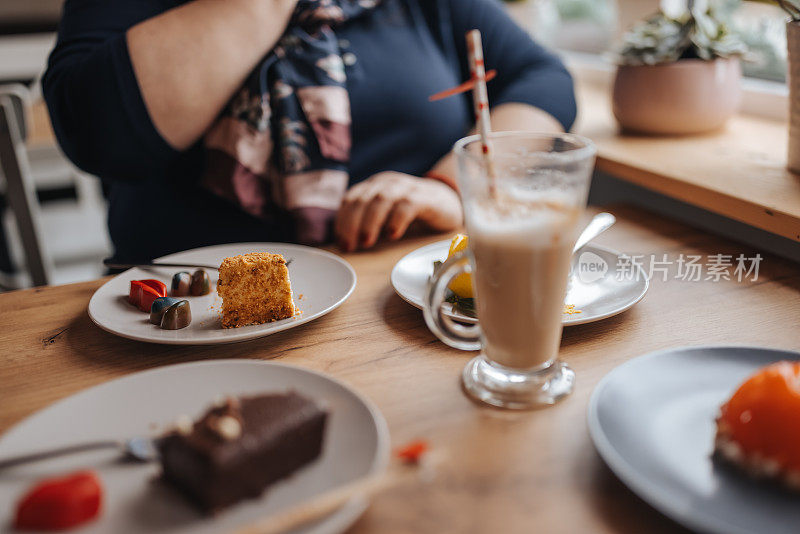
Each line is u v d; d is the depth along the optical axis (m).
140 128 0.92
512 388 0.53
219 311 0.71
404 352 0.62
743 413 0.43
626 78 1.23
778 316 0.66
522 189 0.49
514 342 0.53
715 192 0.90
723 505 0.39
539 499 0.42
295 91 1.04
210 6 0.94
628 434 0.46
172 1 1.05
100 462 0.45
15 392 0.57
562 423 0.50
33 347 0.66
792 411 0.41
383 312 0.71
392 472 0.45
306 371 0.53
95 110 0.91
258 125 1.00
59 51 0.99
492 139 0.58
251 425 0.42
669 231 0.92
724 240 0.87
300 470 0.43
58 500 0.39
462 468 0.45
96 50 0.92
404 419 0.51
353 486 0.39
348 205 0.91
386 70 1.13
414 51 1.17
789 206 0.82
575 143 0.55
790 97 0.93
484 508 0.41
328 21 1.09
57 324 0.71
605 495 0.42
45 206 2.60
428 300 0.54
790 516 0.39
